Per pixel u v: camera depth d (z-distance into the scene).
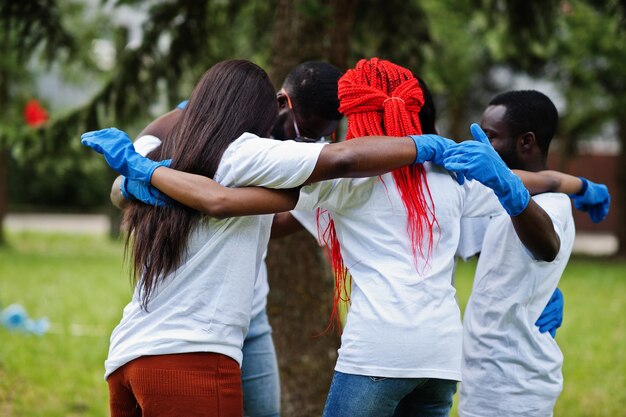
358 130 3.88
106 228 34.00
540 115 4.44
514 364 4.25
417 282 3.63
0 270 20.12
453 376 3.67
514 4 9.30
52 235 30.78
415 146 3.65
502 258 4.27
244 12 9.66
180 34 9.10
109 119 9.33
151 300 3.70
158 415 3.62
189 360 3.61
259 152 3.57
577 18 21.55
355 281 3.76
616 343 12.72
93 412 8.24
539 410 4.28
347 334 3.71
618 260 25.72
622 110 24.23
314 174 3.52
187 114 3.89
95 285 18.12
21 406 8.38
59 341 11.61
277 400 5.25
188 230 3.68
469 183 3.99
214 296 3.67
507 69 27.00
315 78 4.68
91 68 17.06
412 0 9.47
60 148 9.53
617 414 8.77
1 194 26.92
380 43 9.49
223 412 3.67
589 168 36.94
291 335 7.11
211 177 3.75
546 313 4.45
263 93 3.93
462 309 14.73
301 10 6.81
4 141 9.62
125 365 3.71
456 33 19.23
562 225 4.24
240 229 3.73
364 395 3.60
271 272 7.16
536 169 4.54
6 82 21.06
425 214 3.72
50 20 8.74
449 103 27.41
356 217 3.77
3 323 12.34
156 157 4.09
